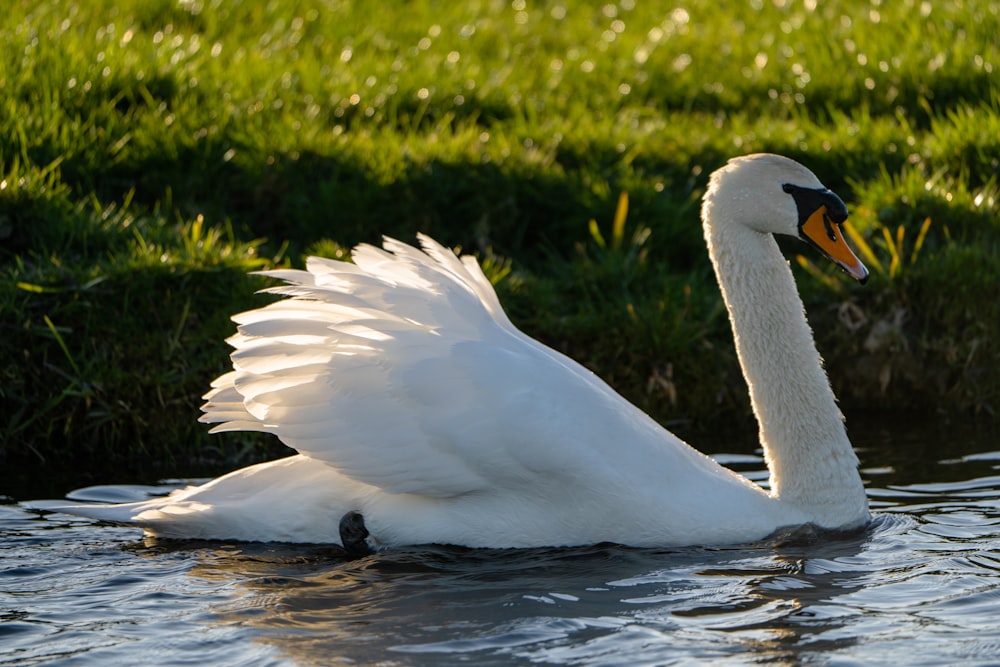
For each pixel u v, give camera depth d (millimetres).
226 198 13898
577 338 12383
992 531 9031
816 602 7824
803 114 15961
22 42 15188
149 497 10117
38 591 8008
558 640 7320
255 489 8969
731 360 12398
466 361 8602
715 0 21266
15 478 10578
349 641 7309
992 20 17531
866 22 18250
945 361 12477
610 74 17750
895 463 10820
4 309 11406
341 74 16500
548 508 8773
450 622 7574
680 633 7395
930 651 7094
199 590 8055
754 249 9328
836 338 12664
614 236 13516
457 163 14242
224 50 17000
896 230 13555
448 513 8828
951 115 14992
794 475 9234
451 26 19750
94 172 13766
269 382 8594
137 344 11555
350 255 12844
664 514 8773
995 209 13711
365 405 8578
